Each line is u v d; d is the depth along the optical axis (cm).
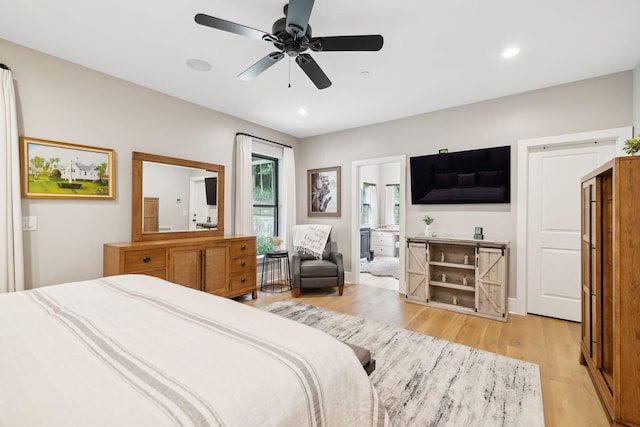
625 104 285
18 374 83
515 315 337
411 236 407
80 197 282
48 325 118
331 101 369
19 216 241
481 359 234
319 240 460
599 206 188
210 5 199
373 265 634
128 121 317
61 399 73
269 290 444
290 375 88
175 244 313
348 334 282
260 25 222
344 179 496
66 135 274
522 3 194
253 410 75
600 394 179
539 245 334
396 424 162
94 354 95
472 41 238
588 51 252
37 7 200
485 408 176
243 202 429
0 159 232
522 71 288
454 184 381
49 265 265
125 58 270
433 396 187
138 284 181
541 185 333
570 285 318
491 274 324
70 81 276
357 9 201
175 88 334
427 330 293
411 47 247
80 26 222
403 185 428
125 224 316
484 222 363
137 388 77
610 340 182
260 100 367
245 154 434
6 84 235
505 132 348
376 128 457
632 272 148
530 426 161
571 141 310
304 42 188
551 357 238
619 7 196
